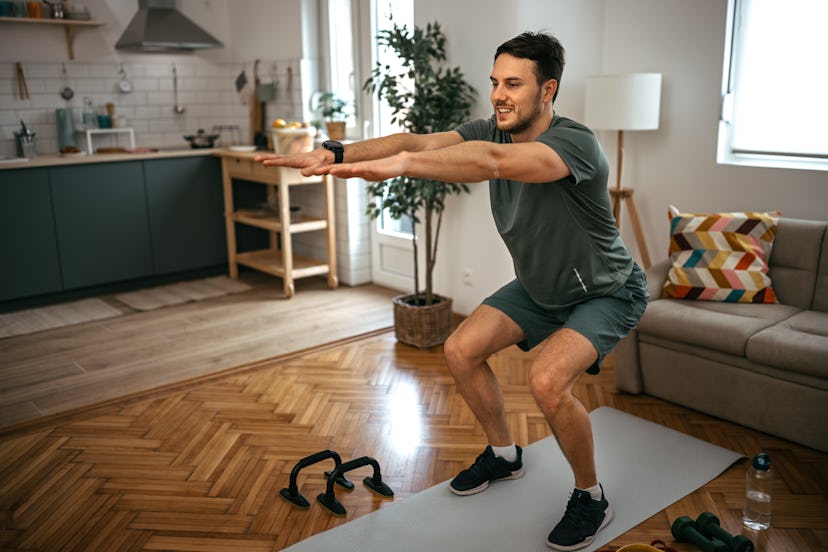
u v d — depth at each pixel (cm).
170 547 239
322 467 289
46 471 289
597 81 377
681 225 360
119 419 334
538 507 257
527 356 404
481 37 416
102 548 239
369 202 546
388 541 240
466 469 271
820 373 277
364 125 527
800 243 336
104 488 276
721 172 384
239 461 295
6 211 486
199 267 582
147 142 612
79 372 392
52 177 501
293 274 526
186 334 451
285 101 574
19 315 494
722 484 270
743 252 344
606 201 225
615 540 238
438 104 414
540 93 215
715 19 374
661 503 258
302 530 248
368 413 336
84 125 568
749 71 377
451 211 461
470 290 461
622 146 396
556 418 226
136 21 570
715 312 326
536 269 239
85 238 522
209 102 637
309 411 339
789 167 360
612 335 234
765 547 232
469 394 260
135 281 559
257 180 527
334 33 539
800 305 335
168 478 283
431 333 416
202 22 611
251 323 470
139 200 542
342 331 450
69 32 557
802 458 287
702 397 323
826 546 232
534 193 223
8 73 540
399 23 481
